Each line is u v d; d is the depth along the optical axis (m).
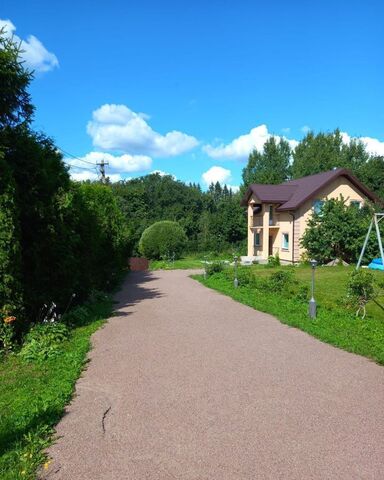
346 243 25.23
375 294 11.04
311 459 3.81
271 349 7.49
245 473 3.61
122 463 3.80
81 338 8.40
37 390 5.58
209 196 84.38
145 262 36.97
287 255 30.52
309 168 53.56
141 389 5.62
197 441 4.17
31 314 9.23
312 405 5.00
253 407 4.96
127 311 11.95
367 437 4.20
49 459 3.88
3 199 7.91
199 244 49.16
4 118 8.93
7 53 8.27
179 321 10.24
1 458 3.88
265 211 31.47
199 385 5.73
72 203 10.53
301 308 11.31
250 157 60.44
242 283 16.91
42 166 9.47
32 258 9.37
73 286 10.69
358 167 51.22
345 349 7.41
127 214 64.69
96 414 4.85
